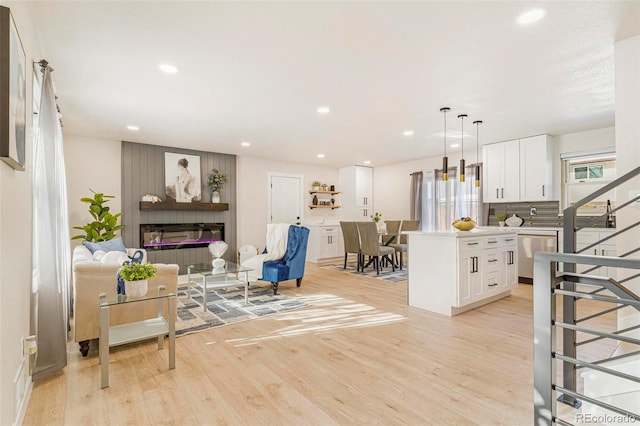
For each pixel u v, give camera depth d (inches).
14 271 63.0
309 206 315.3
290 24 86.0
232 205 266.8
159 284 111.5
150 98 137.6
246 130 191.5
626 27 88.2
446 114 162.6
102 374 80.0
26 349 71.9
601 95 137.5
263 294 175.6
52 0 74.9
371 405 72.4
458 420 66.9
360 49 99.0
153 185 227.8
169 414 69.6
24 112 68.3
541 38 93.4
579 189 199.3
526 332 116.6
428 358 95.7
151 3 76.7
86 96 134.6
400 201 309.7
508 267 160.1
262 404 73.0
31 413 69.7
